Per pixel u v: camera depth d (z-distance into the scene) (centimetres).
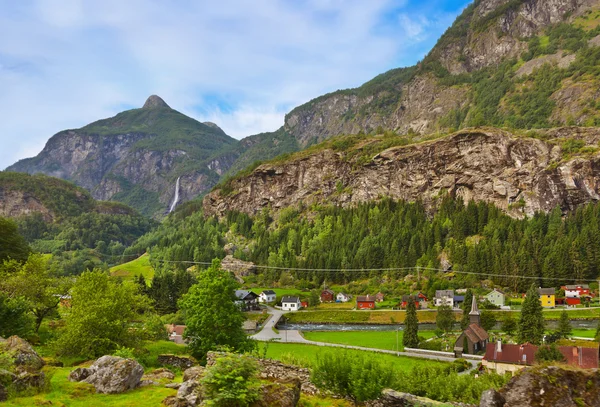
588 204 17400
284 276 17238
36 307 4388
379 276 16300
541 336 7375
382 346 8081
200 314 3928
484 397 1444
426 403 2041
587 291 12481
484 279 14362
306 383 2480
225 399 1623
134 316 4253
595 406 1327
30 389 1881
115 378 2092
